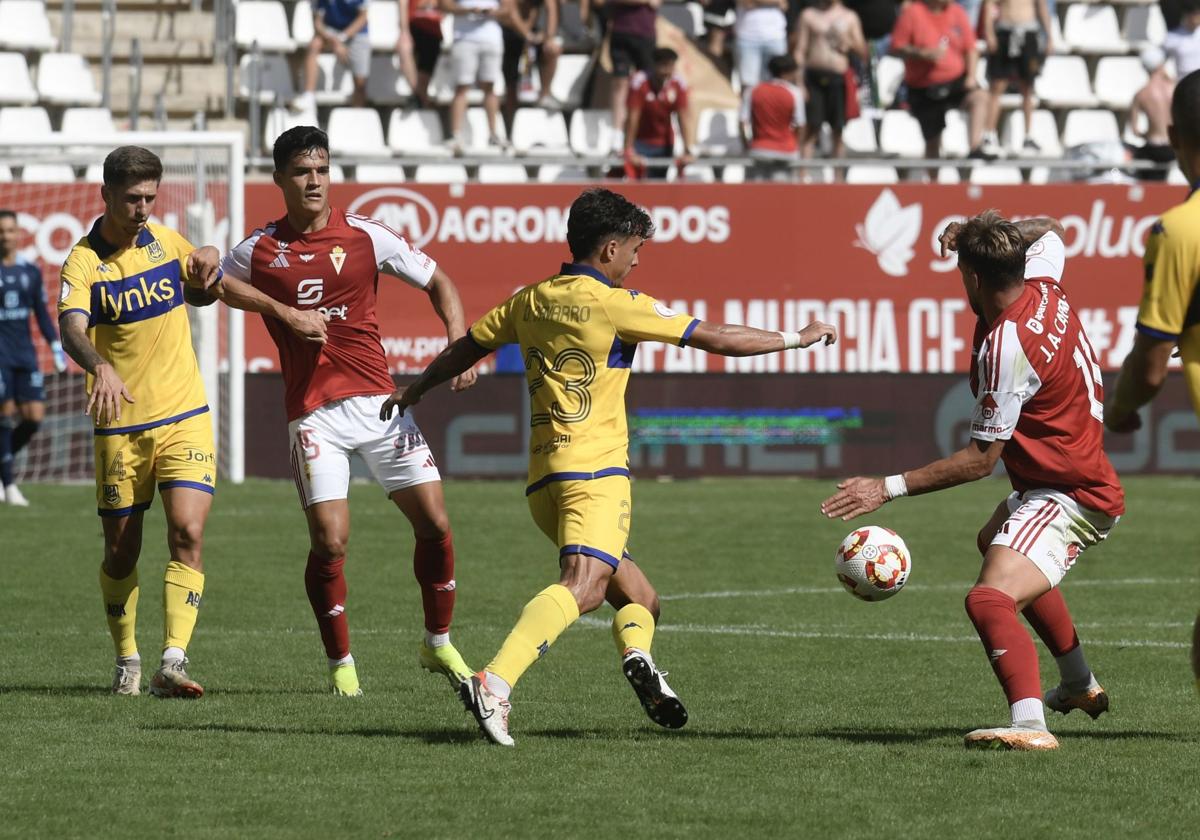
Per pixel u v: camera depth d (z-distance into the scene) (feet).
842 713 81.71
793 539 163.02
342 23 252.01
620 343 71.20
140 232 87.76
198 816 59.57
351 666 87.51
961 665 97.71
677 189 216.13
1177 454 221.05
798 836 56.80
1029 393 69.36
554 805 61.11
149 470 87.81
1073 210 219.82
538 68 264.52
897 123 262.47
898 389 217.97
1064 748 71.56
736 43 252.83
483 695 70.49
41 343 209.77
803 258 217.56
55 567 139.54
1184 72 245.04
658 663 98.32
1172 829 57.77
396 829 57.72
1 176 232.32
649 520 176.65
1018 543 70.54
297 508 182.50
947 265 219.20
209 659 99.40
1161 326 62.95
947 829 57.77
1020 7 253.85
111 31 250.37
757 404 216.74
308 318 82.79
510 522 173.37
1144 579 138.92
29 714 80.38
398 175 245.65
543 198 214.07
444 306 88.17
